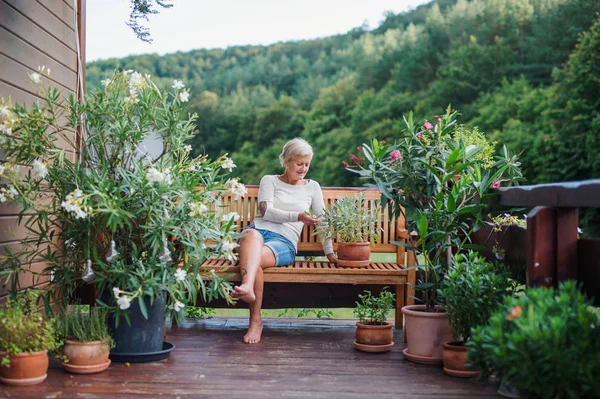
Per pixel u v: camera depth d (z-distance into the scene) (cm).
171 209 306
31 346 261
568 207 252
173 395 246
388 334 335
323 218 390
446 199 335
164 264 296
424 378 281
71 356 273
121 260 295
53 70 378
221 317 441
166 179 298
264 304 427
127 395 244
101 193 279
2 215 319
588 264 244
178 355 316
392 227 420
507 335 209
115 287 287
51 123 306
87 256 296
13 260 311
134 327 299
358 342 338
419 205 337
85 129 327
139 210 295
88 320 288
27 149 300
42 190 314
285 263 378
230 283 351
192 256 310
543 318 207
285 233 385
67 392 247
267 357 315
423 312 314
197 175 325
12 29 320
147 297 300
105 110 310
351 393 255
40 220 306
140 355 297
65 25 399
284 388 259
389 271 364
